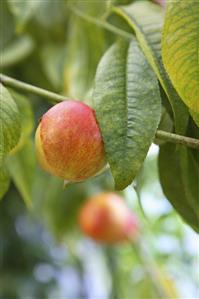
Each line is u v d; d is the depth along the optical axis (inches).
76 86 26.9
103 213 32.8
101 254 44.7
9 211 43.7
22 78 35.1
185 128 14.6
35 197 36.0
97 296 51.6
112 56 16.1
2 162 15.1
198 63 13.7
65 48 32.9
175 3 13.6
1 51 34.1
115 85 15.1
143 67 15.6
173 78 13.7
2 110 15.4
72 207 36.1
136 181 16.0
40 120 14.9
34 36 33.8
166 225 46.0
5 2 33.2
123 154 14.0
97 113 14.4
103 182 35.7
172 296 34.3
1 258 47.0
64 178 14.6
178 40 13.6
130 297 40.1
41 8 32.9
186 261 48.1
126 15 17.8
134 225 33.9
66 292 51.3
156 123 14.3
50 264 49.9
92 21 22.8
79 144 14.2
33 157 25.0
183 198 16.7
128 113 14.5
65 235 37.4
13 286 47.0
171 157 16.8
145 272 35.3
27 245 48.0
